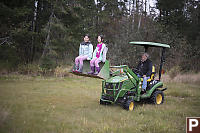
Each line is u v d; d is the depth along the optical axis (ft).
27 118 15.12
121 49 56.08
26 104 19.21
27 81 32.94
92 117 15.96
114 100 18.49
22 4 43.73
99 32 70.23
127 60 53.01
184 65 40.45
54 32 45.96
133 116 16.52
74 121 14.85
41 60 42.80
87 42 18.11
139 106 20.38
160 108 19.60
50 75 40.47
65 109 18.07
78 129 13.21
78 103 20.59
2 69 38.86
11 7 42.09
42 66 41.93
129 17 74.13
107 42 63.46
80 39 52.34
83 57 17.48
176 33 43.91
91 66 16.88
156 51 58.34
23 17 45.68
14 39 42.91
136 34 59.31
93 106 19.45
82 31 55.88
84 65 18.76
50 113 16.61
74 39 48.62
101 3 78.69
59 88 28.48
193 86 34.32
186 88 32.12
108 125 13.99
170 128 13.87
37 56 52.54
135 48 55.26
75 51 51.80
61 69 42.47
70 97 23.27
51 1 43.75
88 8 67.77
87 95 24.72
